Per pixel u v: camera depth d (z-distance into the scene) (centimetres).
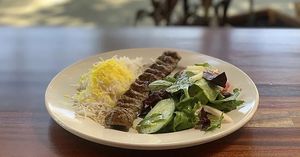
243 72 47
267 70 51
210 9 104
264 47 58
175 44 59
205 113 38
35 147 38
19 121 41
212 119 38
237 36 61
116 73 43
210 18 97
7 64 53
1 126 41
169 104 40
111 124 38
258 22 103
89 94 42
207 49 57
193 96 40
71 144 38
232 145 38
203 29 64
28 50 57
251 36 61
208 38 61
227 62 51
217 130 37
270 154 37
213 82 41
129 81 45
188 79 42
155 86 43
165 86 43
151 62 50
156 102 41
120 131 37
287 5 128
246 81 45
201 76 41
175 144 35
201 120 38
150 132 38
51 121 41
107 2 138
